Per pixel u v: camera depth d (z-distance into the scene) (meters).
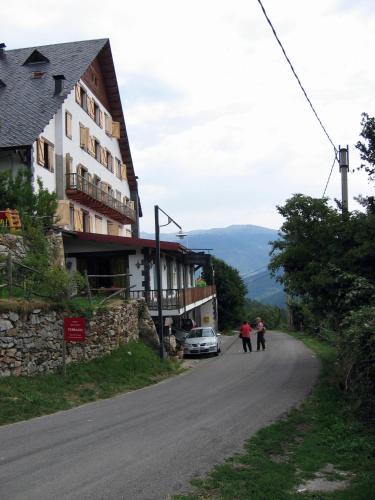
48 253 18.56
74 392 13.76
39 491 6.14
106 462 7.39
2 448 8.23
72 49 35.12
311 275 16.23
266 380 16.55
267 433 9.22
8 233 17.02
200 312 44.91
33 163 25.47
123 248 27.16
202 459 7.57
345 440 8.69
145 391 15.19
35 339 13.98
